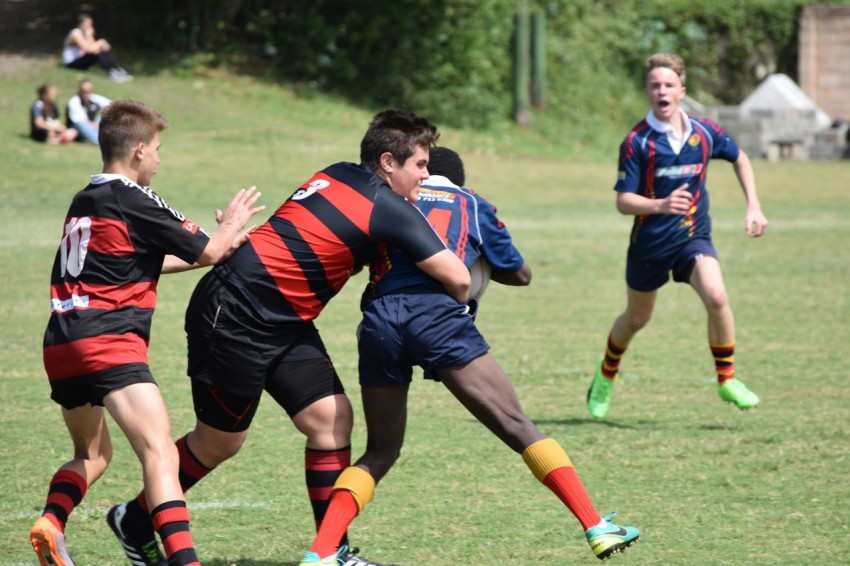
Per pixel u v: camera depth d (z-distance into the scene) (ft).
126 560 53.72
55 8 358.23
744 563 52.39
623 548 48.70
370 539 56.49
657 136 81.97
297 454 72.95
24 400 87.04
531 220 228.43
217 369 49.85
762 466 69.77
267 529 58.39
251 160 266.36
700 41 436.76
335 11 364.17
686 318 133.90
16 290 140.26
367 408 51.11
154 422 47.26
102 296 48.03
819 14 437.17
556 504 62.64
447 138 335.26
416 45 363.56
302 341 51.29
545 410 87.61
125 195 48.55
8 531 56.90
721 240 204.44
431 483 66.69
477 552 54.54
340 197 50.29
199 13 345.31
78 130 263.08
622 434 79.10
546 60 393.29
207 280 50.62
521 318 131.95
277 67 348.59
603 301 144.66
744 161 85.51
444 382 50.42
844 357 108.17
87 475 51.60
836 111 440.04
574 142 365.20
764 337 118.83
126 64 327.26
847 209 252.62
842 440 76.38
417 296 50.06
